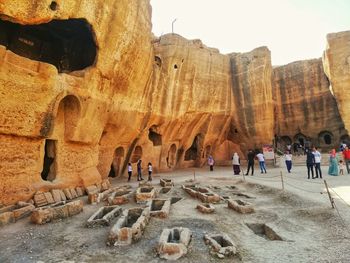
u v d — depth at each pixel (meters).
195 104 23.11
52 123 10.69
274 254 5.53
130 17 13.52
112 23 12.44
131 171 18.05
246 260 5.30
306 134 27.61
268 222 7.76
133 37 14.22
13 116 9.23
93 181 13.54
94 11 11.29
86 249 6.03
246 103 25.70
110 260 5.44
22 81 9.35
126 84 15.21
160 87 19.80
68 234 7.04
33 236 6.91
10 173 9.30
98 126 13.94
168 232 6.43
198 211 9.27
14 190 9.36
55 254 5.80
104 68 12.94
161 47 21.28
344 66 20.08
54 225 7.82
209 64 24.30
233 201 9.68
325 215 7.48
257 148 25.66
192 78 22.66
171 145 24.12
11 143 9.42
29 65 9.62
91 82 12.45
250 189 12.91
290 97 28.41
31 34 13.40
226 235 6.47
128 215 8.50
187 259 5.40
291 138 28.69
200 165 26.61
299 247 5.81
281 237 6.50
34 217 8.07
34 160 10.41
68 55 14.60
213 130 26.33
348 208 7.80
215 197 10.56
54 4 9.77
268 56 25.23
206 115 24.69
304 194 9.95
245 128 26.09
